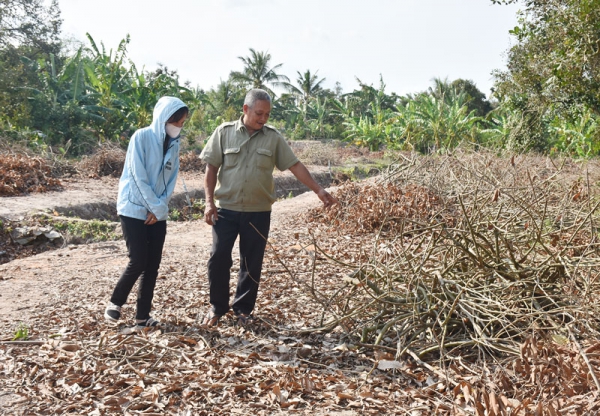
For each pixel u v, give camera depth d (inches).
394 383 131.0
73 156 952.3
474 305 146.4
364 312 167.2
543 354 129.1
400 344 144.1
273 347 150.3
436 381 131.6
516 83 714.8
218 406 119.3
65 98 1071.0
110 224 422.6
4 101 979.9
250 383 128.7
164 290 207.3
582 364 121.0
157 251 163.6
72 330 161.9
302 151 1234.0
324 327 160.4
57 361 139.1
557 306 148.3
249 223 164.4
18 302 195.3
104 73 1089.4
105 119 1037.8
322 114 2025.1
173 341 152.4
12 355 144.2
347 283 167.9
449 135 1147.9
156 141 161.2
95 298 196.2
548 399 114.3
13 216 404.5
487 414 107.2
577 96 586.6
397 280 171.3
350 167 1044.5
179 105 162.6
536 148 757.3
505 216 231.0
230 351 148.7
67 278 231.6
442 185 351.9
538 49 633.6
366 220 340.2
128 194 158.1
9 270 248.4
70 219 417.4
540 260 173.6
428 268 181.6
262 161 161.9
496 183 282.7
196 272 241.3
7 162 577.3
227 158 163.9
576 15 521.7
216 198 167.8
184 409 117.8
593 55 524.1
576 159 748.6
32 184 553.6
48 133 975.6
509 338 141.7
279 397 122.0
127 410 117.0
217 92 2235.5
